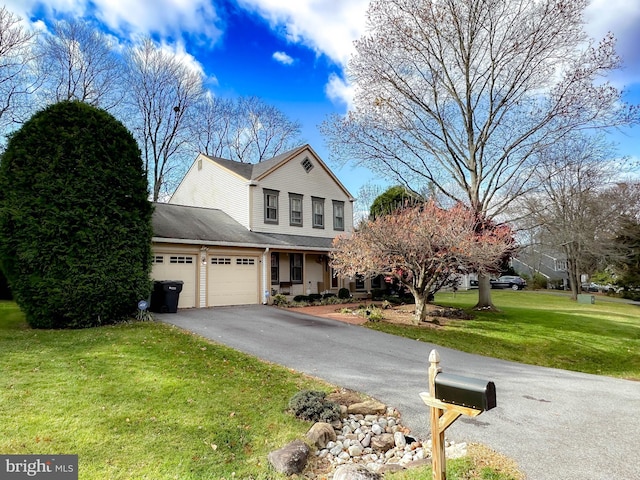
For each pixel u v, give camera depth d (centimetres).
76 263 922
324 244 1864
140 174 1053
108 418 438
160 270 1295
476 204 1656
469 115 1708
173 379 577
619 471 363
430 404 290
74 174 940
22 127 926
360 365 744
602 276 3559
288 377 640
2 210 871
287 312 1377
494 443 425
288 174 1845
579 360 1075
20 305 895
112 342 777
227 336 920
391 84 1680
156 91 2605
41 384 523
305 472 380
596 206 2453
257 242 1543
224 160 1980
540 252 2602
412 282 1352
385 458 419
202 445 399
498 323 1393
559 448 414
